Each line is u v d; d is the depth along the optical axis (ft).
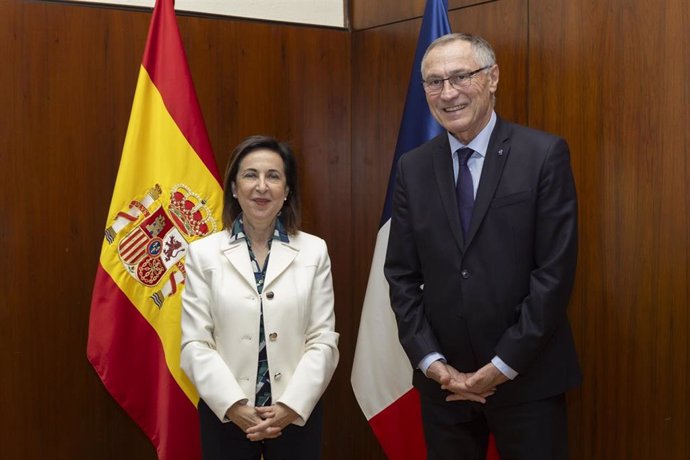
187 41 11.05
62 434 10.43
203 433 8.30
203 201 10.21
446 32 10.24
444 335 8.07
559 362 7.93
